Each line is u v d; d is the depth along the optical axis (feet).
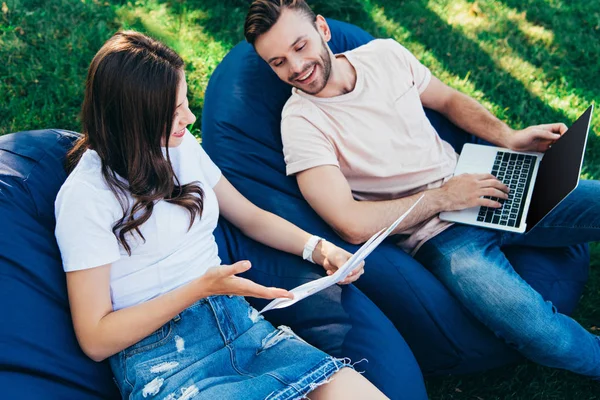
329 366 5.57
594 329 8.33
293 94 7.73
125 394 5.62
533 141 7.98
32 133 6.63
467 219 7.50
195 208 5.84
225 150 7.75
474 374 7.74
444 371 7.39
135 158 5.41
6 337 5.45
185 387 5.34
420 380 6.46
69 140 6.67
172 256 5.81
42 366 5.51
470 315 7.22
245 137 7.81
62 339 5.73
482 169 8.01
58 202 5.44
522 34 12.53
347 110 7.59
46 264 5.92
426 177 7.86
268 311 6.69
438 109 8.53
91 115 5.36
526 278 7.75
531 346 6.97
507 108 11.28
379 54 7.93
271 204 7.36
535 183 7.77
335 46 8.75
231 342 5.81
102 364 5.90
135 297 5.73
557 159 7.38
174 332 5.67
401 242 7.78
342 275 5.87
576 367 7.08
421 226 7.66
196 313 5.80
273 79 8.16
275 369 5.57
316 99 7.55
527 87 11.64
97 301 5.41
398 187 7.78
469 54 12.10
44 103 10.31
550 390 7.60
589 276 8.86
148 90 5.18
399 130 7.77
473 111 8.34
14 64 10.69
